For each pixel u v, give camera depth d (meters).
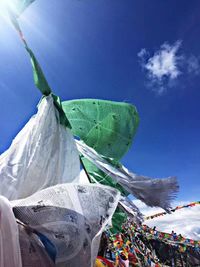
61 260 1.38
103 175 4.12
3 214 1.28
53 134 2.93
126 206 3.72
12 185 2.38
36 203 1.44
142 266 5.49
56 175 2.82
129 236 5.39
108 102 4.41
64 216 1.45
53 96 3.12
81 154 4.02
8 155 2.61
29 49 2.91
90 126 4.36
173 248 8.29
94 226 1.51
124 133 4.45
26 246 1.35
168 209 3.45
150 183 3.43
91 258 1.43
